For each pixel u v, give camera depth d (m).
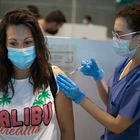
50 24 3.53
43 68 1.29
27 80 1.27
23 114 1.23
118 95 1.31
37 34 1.25
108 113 1.34
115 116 1.33
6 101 1.24
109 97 1.43
